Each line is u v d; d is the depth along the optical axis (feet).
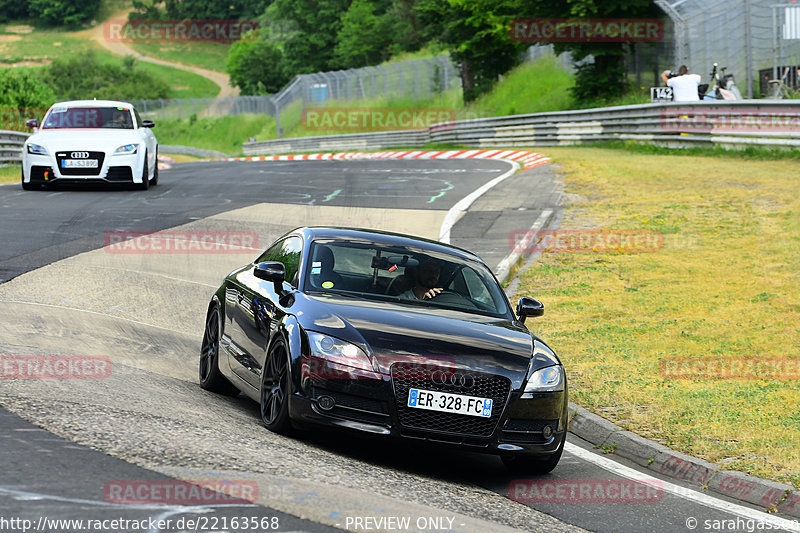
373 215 146.00
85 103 176.04
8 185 174.70
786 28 249.75
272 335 52.06
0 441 38.52
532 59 453.17
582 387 70.33
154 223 130.31
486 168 220.84
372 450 51.47
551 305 97.86
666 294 99.50
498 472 52.13
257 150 540.52
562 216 144.36
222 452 42.09
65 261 99.30
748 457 54.49
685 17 285.43
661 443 57.57
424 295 56.24
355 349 47.93
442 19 465.47
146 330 77.46
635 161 205.46
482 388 48.19
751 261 110.42
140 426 44.37
